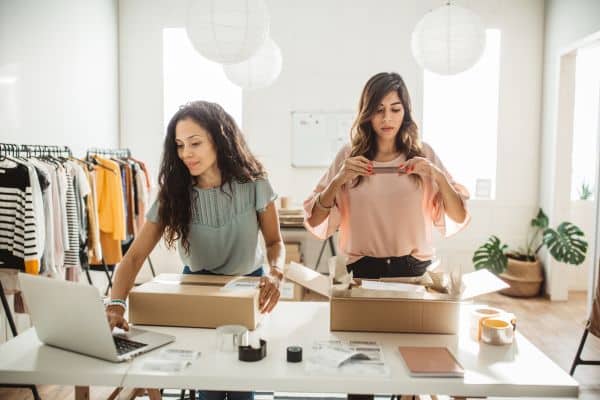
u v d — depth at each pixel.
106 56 4.55
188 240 1.59
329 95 4.82
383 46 4.77
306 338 1.32
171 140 1.50
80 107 3.99
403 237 1.74
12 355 1.21
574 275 4.88
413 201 1.73
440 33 2.45
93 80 4.25
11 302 2.94
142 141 4.92
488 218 4.86
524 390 1.07
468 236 4.88
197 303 1.36
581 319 3.89
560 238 4.13
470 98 4.94
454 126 4.97
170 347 1.24
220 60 2.30
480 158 5.01
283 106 4.84
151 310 1.39
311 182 4.90
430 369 1.11
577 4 4.06
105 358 1.17
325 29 4.78
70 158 3.21
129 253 1.53
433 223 1.82
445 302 1.35
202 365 1.15
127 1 4.84
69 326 1.18
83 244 3.10
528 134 4.80
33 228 2.44
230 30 2.17
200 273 1.65
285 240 4.84
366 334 1.36
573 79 4.37
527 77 4.76
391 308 1.36
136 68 4.88
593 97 5.01
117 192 3.54
